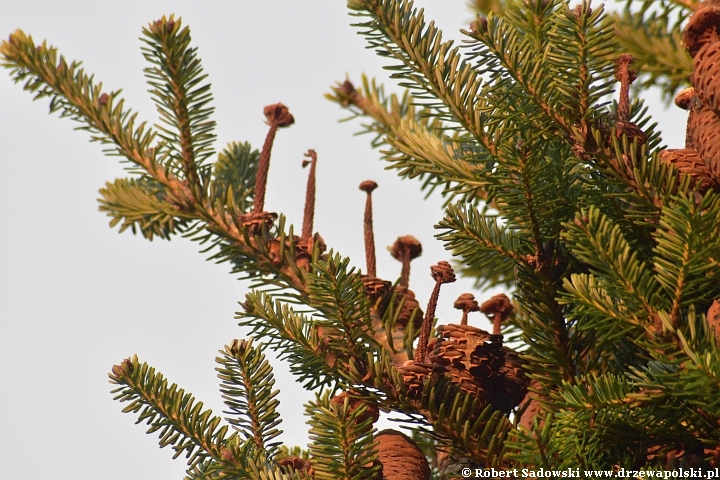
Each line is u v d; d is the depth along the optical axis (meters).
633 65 5.41
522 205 4.97
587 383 4.95
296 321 4.98
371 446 4.91
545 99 4.95
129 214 5.14
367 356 4.96
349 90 5.34
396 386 4.94
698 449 4.93
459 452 4.95
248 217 5.05
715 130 4.93
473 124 4.99
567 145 4.98
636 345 4.94
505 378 4.97
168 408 4.96
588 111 4.95
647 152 4.96
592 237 4.89
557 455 4.89
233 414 4.98
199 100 5.09
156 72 5.08
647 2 5.40
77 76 5.11
